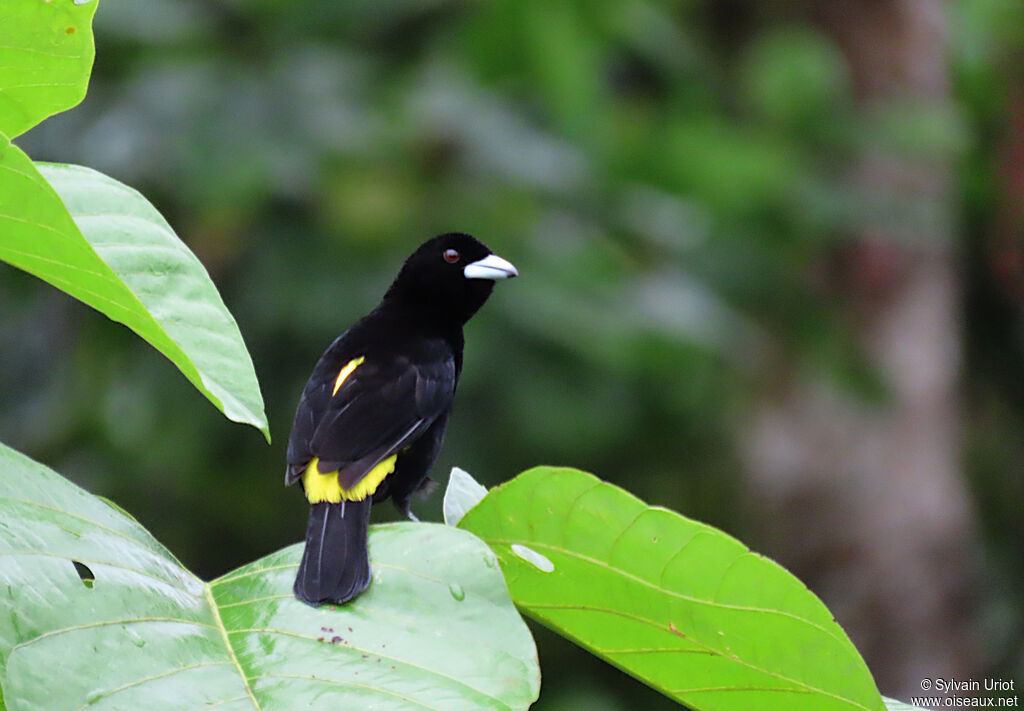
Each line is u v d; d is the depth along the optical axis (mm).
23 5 3633
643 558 3867
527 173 12602
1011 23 17188
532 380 11586
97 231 3742
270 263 11891
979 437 18438
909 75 16031
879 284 15578
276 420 11852
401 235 12055
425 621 3471
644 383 12352
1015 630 16453
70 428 12977
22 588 3086
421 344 7496
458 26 13594
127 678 3082
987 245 17562
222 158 11922
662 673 4219
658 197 13703
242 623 3441
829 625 3758
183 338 3611
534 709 13617
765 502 14969
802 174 14945
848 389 15070
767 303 14570
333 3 13367
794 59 15445
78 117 12352
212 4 13305
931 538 15391
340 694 3178
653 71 14883
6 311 13430
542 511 3877
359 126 12414
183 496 13070
